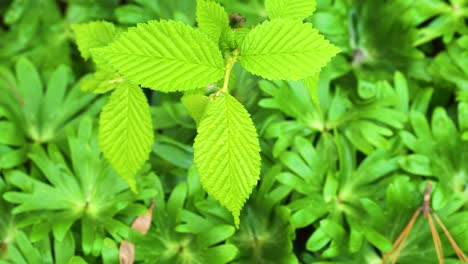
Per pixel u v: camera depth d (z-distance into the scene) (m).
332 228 0.59
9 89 0.68
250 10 0.72
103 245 0.58
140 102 0.50
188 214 0.60
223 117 0.43
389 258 0.59
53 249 0.62
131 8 0.74
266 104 0.64
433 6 0.73
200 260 0.59
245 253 0.60
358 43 0.75
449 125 0.64
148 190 0.61
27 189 0.61
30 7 0.79
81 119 0.67
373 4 0.74
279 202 0.61
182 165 0.64
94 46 0.56
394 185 0.60
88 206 0.61
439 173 0.62
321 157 0.64
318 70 0.43
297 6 0.47
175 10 0.75
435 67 0.71
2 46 0.78
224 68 0.44
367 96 0.68
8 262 0.60
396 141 0.64
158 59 0.43
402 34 0.72
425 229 0.60
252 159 0.43
